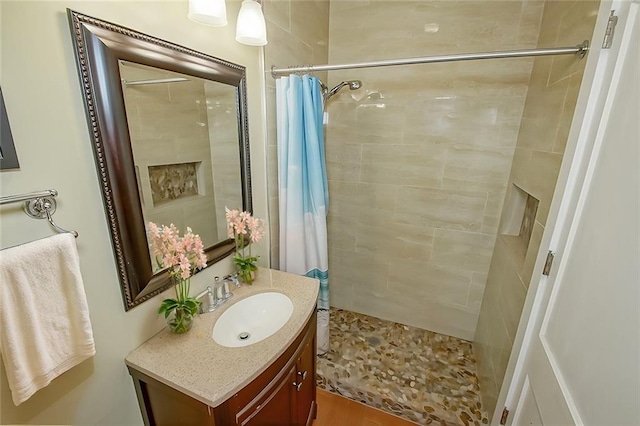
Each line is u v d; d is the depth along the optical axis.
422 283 2.27
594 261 0.78
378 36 1.92
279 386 1.05
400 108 1.98
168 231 0.98
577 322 0.82
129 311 0.94
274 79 1.50
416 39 1.84
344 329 2.34
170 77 0.99
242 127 1.35
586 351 0.76
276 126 1.59
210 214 1.26
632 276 0.61
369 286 2.44
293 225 1.64
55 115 0.70
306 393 1.35
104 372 0.90
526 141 1.57
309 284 1.40
